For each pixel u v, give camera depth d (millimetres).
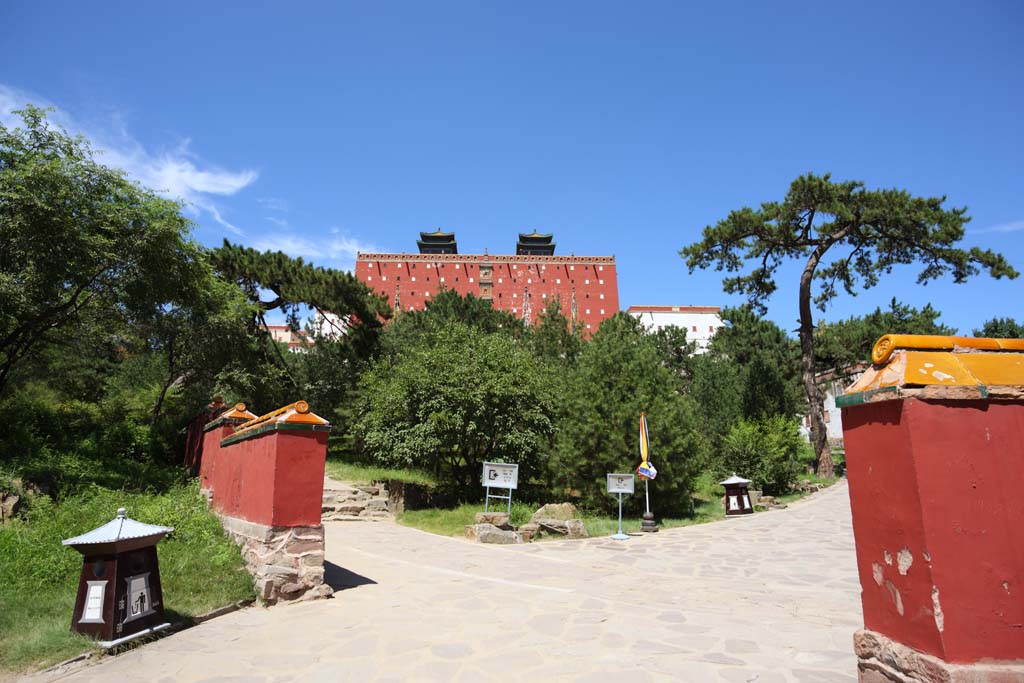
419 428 17406
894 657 2879
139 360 24984
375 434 18531
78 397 19641
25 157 12125
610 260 76500
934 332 32938
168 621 5844
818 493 23375
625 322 33000
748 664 4703
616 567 9383
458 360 18484
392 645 5328
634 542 12156
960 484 2752
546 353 27391
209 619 6148
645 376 17469
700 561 10000
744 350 37156
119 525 5508
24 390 16562
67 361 18734
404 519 14984
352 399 27594
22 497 9172
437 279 74062
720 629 5738
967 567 2674
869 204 25516
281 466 7109
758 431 24672
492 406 17828
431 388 18000
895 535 2941
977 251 24031
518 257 75438
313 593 6957
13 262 11625
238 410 10992
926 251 26047
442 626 5906
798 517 16375
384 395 19375
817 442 28734
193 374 22266
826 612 6480
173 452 17562
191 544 8156
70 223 11867
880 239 27031
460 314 31734
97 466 12883
